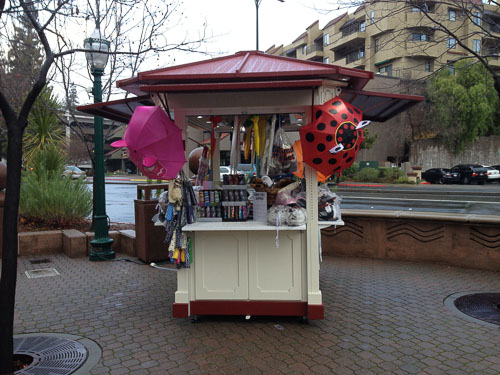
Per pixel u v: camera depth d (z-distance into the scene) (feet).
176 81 12.72
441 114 104.27
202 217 14.01
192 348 11.81
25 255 24.39
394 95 14.08
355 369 10.49
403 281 18.62
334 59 117.19
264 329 13.21
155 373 10.35
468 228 20.54
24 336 12.64
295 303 13.44
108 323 13.80
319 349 11.68
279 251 13.53
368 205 53.26
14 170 10.55
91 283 18.62
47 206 28.14
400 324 13.53
